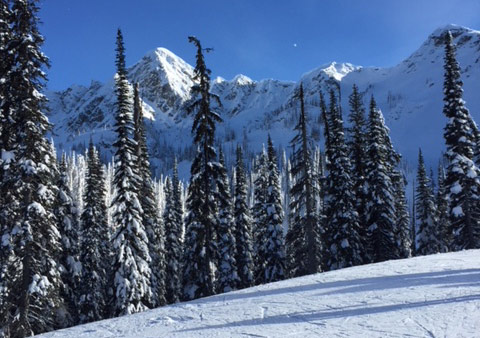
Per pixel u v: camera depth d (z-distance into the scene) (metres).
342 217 32.84
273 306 11.71
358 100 36.53
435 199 54.38
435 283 11.77
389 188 34.94
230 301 13.66
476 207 33.97
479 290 10.25
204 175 25.59
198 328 10.26
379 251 33.81
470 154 34.66
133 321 12.62
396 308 9.61
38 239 19.56
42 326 20.69
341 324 8.91
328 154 34.88
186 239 39.88
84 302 35.72
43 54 19.84
